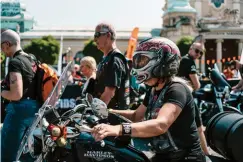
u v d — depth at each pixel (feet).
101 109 10.69
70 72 12.33
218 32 257.55
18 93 15.71
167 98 10.02
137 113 12.01
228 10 277.44
